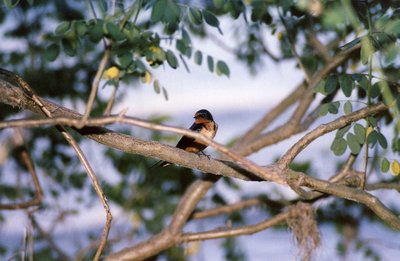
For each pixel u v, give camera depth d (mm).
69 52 7809
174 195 12695
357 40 7500
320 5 7590
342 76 7871
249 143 10984
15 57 12289
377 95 7785
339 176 8766
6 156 11375
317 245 9766
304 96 10492
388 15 6859
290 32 10758
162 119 12352
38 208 10797
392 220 7734
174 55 8289
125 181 12367
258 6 9414
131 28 7879
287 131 10664
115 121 5652
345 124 7684
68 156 12352
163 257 12133
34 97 6949
